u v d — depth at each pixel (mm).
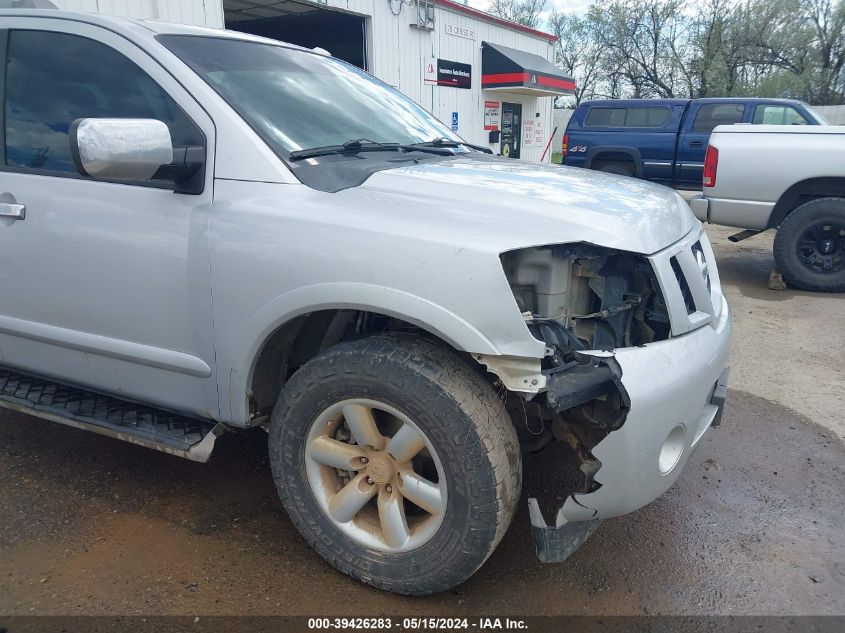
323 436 2387
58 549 2629
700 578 2557
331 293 2146
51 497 2998
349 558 2395
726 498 3109
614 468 2092
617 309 2287
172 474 3207
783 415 4000
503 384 2061
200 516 2869
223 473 3223
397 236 2094
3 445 3477
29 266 2807
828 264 6809
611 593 2463
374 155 2781
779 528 2883
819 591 2490
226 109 2473
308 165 2449
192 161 2426
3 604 2316
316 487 2432
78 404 2916
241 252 2307
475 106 16094
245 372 2398
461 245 2029
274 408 2443
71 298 2738
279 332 2371
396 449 2234
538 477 3197
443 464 2131
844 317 5992
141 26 2740
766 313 6160
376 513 2459
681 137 12547
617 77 38062
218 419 2568
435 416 2090
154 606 2326
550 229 2125
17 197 2811
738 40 33375
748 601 2434
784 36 32750
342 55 12883
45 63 2865
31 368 3053
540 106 19172
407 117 3455
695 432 2340
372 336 2271
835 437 3725
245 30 13930
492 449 2080
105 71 2709
